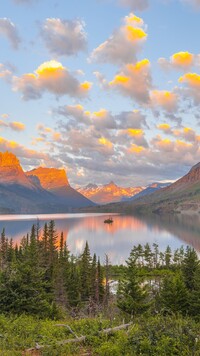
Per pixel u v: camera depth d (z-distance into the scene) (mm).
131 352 14297
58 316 27125
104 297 68375
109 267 101000
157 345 14539
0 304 23969
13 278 24984
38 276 27078
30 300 24984
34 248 63562
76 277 73438
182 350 14172
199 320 37094
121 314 38844
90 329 17891
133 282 44594
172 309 39125
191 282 54375
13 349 15109
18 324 19906
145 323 17547
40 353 15047
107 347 14805
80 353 14992
